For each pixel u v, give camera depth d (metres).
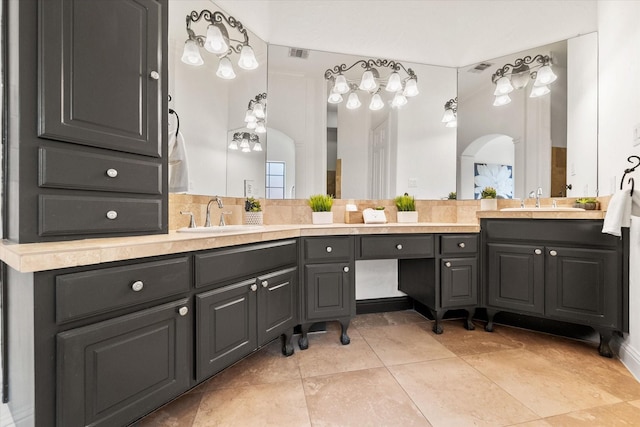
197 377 1.19
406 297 2.60
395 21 2.45
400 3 2.43
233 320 1.34
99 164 1.11
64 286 0.83
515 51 2.45
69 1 1.02
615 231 1.51
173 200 1.70
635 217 1.58
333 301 1.84
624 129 1.79
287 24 2.31
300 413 1.26
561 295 1.81
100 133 1.10
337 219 2.49
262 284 1.50
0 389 1.08
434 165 2.62
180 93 1.81
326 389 1.43
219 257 1.28
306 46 2.37
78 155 1.06
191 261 1.18
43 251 0.78
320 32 2.37
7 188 1.01
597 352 1.80
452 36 2.53
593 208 2.00
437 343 1.93
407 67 2.59
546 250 1.86
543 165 2.38
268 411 1.27
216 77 2.01
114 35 1.14
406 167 2.61
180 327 1.13
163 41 1.33
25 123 0.95
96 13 1.09
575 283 1.77
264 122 2.30
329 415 1.24
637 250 1.56
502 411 1.25
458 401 1.33
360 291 2.53
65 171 1.02
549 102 2.35
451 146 2.63
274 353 1.80
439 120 2.64
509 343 1.93
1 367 1.07
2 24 1.02
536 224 1.89
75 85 1.04
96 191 1.11
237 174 2.14
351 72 2.48
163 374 1.07
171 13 1.76
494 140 2.56
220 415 1.25
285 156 2.37
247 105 2.19
